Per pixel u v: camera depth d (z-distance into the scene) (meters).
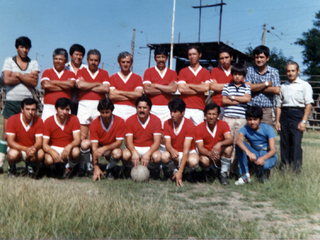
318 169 5.73
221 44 18.98
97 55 5.82
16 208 3.27
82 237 2.90
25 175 5.24
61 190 4.09
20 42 5.49
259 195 4.48
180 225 3.23
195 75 5.96
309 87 5.55
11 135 5.01
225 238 3.01
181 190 4.63
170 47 20.73
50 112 5.71
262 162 5.03
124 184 4.87
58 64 5.71
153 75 5.98
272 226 3.36
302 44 30.52
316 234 3.18
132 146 5.23
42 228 2.99
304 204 3.96
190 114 5.90
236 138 5.52
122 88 5.92
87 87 5.75
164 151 5.37
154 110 5.94
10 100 5.56
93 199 3.64
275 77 5.72
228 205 4.06
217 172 5.83
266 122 5.79
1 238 2.78
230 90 5.59
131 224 3.14
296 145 5.55
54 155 5.07
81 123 5.84
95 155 5.12
